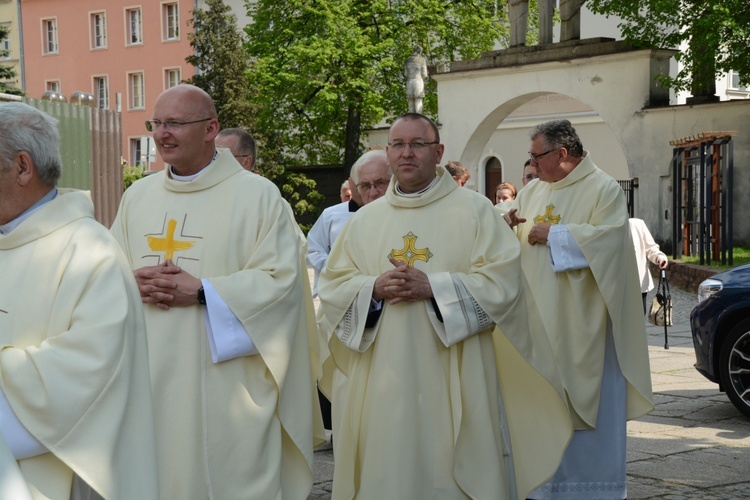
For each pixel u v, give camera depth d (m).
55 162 2.89
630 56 22.20
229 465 4.14
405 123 4.49
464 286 4.23
